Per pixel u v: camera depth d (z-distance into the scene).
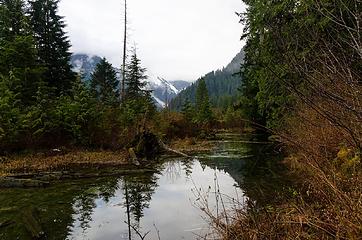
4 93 17.06
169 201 9.97
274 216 5.45
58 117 18.05
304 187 8.38
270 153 18.73
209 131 35.34
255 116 32.22
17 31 22.06
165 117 29.45
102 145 18.95
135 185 12.21
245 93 32.38
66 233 7.50
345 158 6.05
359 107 2.82
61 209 9.28
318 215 4.29
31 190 11.36
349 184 4.41
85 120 18.55
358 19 2.78
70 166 14.74
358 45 2.69
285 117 12.24
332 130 5.21
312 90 3.08
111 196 10.68
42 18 28.70
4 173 12.99
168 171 14.89
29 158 15.64
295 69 3.05
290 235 4.34
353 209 3.38
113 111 21.39
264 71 14.26
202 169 15.20
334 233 3.82
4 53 19.59
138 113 24.23
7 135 16.16
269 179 11.34
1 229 7.61
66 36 30.09
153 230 7.58
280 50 3.21
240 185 11.09
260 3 13.48
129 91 34.72
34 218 8.20
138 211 9.10
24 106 18.88
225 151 21.23
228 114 47.44
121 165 15.48
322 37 3.20
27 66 20.27
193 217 8.25
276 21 4.29
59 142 18.23
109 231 7.61
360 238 3.13
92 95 21.61
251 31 16.53
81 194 10.89
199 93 72.69
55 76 28.38
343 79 2.92
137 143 19.25
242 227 5.05
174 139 27.55
